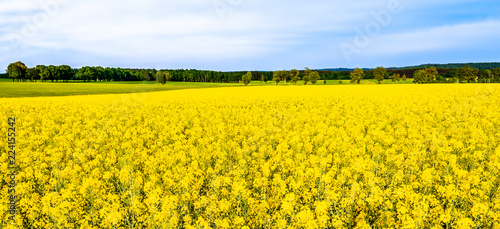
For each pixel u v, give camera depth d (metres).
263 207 5.97
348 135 13.24
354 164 8.29
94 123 16.98
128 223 5.79
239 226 5.64
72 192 6.88
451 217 5.49
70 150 10.67
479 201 5.98
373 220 5.75
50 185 7.72
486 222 5.32
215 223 5.65
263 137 12.80
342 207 5.89
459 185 7.03
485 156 9.24
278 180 7.12
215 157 9.97
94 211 6.36
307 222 5.31
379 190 6.33
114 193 7.25
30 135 13.88
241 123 17.38
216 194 6.93
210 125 16.19
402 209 5.54
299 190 7.13
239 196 6.55
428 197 6.04
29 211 6.14
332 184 7.30
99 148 11.79
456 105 20.45
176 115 19.62
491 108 18.78
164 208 5.90
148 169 8.84
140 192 7.55
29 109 23.80
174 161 9.41
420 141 10.85
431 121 15.84
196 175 8.29
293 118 17.25
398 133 12.95
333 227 5.70
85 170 9.08
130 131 14.89
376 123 16.27
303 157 9.29
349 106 22.97
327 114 20.00
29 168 8.39
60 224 5.75
